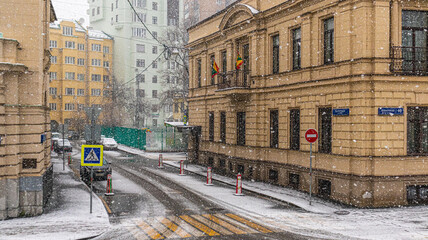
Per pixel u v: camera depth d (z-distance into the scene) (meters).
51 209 14.55
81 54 73.62
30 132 13.62
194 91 31.80
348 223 12.59
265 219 13.23
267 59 21.64
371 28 15.16
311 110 18.05
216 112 27.88
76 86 72.31
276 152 20.83
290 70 19.78
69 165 30.22
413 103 15.34
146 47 78.06
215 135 28.00
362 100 15.16
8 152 13.20
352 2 15.72
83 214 13.74
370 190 15.12
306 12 18.27
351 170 15.61
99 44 75.69
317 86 17.62
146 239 10.80
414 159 15.41
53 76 71.00
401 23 15.47
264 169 21.83
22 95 13.55
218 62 27.42
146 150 43.78
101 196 17.58
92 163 13.91
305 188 18.41
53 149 44.28
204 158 30.05
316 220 13.05
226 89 23.02
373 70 15.05
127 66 76.62
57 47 71.25
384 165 15.09
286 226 12.23
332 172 16.50
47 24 18.08
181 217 13.55
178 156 39.06
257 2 22.22
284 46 20.22
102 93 75.25
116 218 13.41
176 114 72.00
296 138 19.59
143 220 13.10
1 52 12.95
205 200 16.73
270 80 21.39
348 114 15.72
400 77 15.02
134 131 48.62
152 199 16.89
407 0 15.39
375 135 15.02
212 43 28.45
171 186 20.56
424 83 15.39
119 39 77.25
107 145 46.59
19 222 12.58
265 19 21.78
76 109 70.75
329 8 17.03
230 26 24.77
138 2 77.56
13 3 13.61
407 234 11.12
